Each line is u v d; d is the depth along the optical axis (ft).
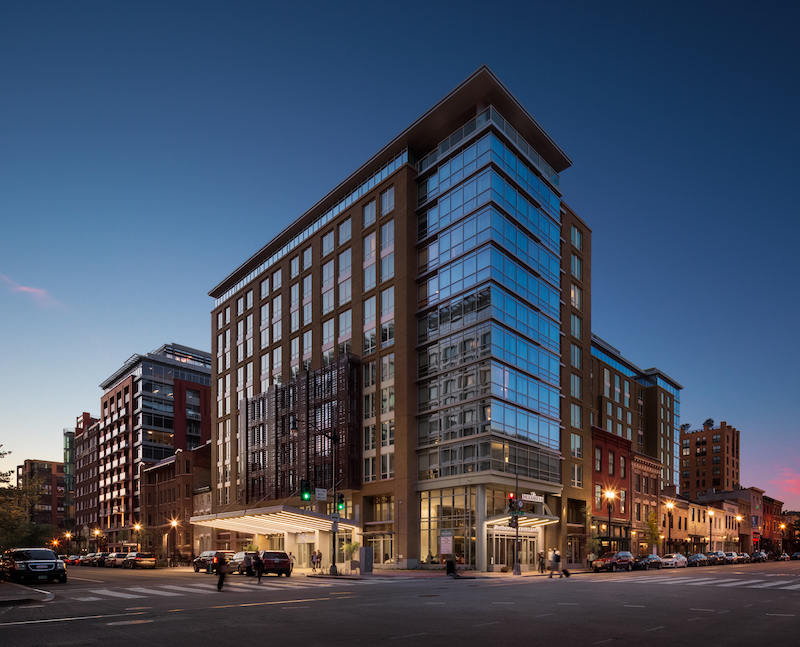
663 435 366.22
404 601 72.84
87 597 79.15
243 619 55.72
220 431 274.98
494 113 170.30
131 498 369.50
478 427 157.38
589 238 223.51
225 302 285.43
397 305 181.88
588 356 212.84
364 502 183.52
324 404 200.75
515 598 76.84
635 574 147.64
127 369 402.11
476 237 165.58
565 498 186.60
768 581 112.57
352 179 207.72
